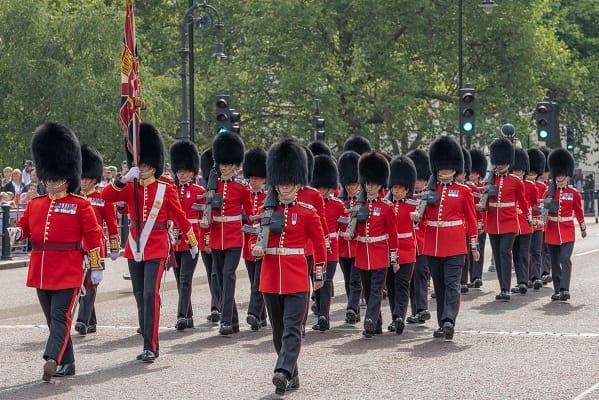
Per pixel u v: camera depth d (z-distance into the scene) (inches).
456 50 2748.5
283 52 2667.3
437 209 819.4
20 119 2206.0
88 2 2301.9
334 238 858.1
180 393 609.3
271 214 631.2
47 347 642.8
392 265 800.9
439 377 650.8
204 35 2842.0
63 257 650.2
